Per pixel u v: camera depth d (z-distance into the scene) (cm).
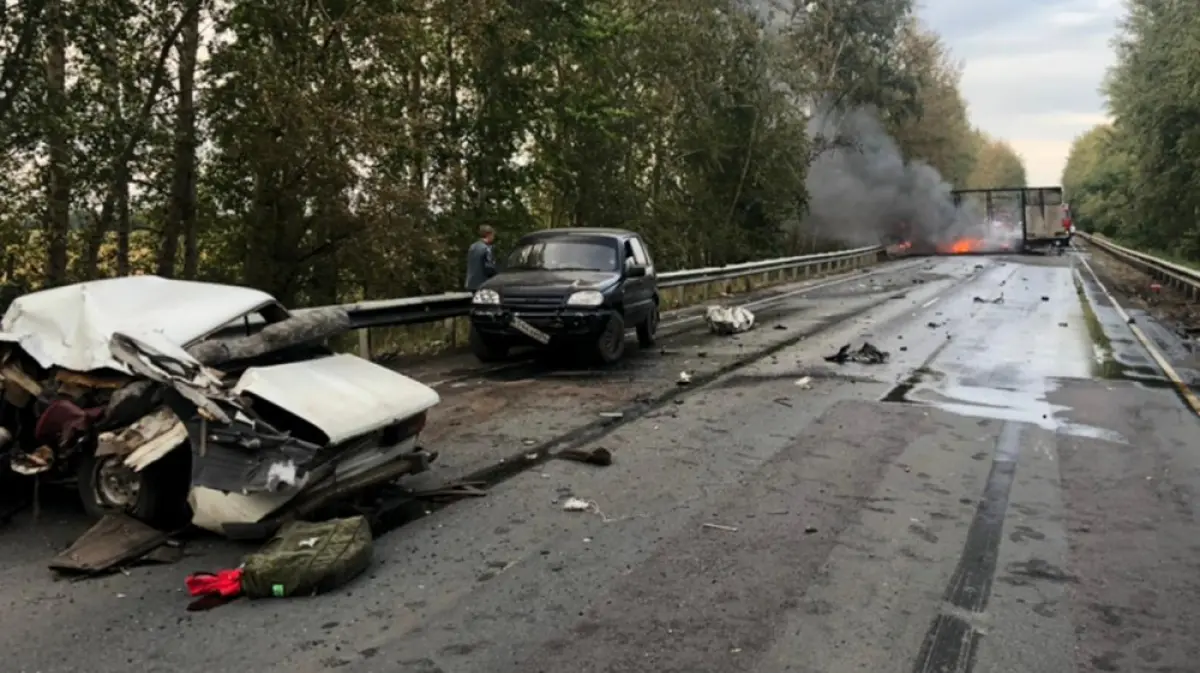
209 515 546
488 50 1961
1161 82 4556
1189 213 5022
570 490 702
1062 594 509
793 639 448
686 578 527
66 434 578
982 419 979
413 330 1795
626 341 1681
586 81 2538
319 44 1538
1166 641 452
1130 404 1069
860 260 4694
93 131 1301
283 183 1544
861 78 5112
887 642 446
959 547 583
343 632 451
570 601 492
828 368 1330
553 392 1127
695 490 706
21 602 485
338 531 535
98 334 606
